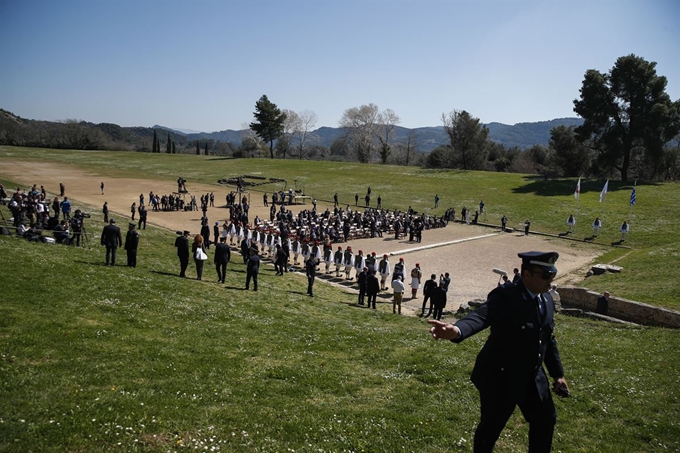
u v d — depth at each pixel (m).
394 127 144.38
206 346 12.23
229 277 24.94
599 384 10.90
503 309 4.66
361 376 11.05
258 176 94.62
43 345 10.34
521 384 4.65
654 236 48.19
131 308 14.74
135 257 21.48
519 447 7.59
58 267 17.66
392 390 10.17
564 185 74.69
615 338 16.08
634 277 30.11
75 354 10.15
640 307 19.89
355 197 72.50
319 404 9.01
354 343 14.45
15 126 153.38
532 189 73.69
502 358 4.69
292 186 84.75
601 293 23.80
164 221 49.31
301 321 17.28
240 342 13.06
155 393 8.64
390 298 28.02
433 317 23.08
